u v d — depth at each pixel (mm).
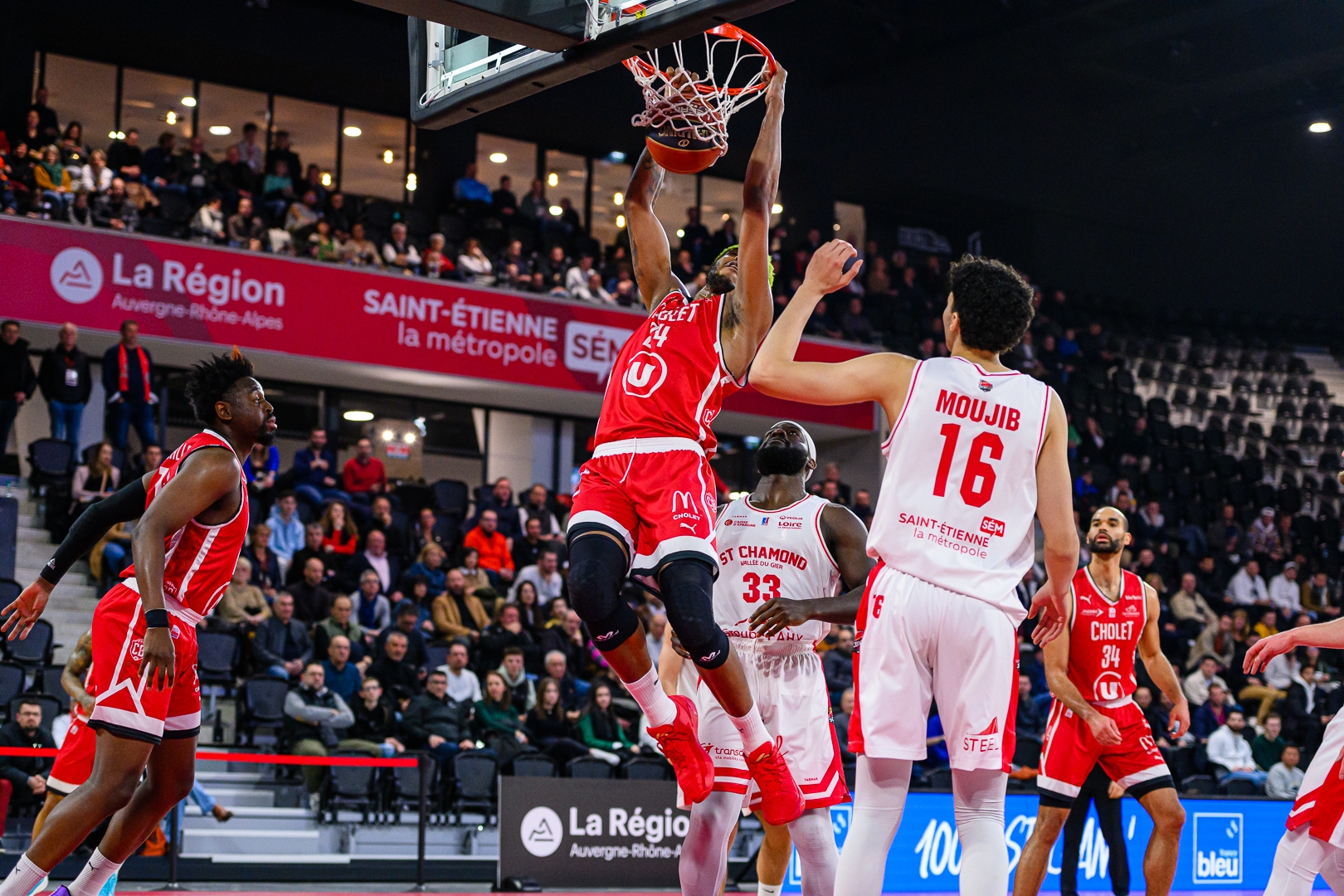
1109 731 5578
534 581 13477
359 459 14805
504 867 8320
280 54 18750
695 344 3797
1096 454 20016
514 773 10180
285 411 16734
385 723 10633
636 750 11078
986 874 3193
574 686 11680
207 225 15391
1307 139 26906
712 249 20078
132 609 3965
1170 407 23281
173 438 15875
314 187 17656
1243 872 9695
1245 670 4180
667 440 3713
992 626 3236
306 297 15297
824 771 4492
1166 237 25891
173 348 14719
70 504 12680
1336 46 21844
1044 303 23031
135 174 15789
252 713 10461
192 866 8727
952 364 3379
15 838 8727
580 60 3961
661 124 3904
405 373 15953
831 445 19516
